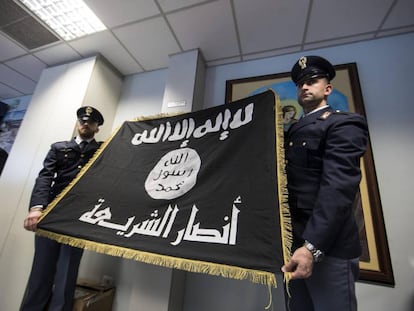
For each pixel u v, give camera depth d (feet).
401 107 4.76
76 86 6.72
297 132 2.93
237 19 5.43
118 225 3.21
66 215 3.53
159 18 5.60
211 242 2.53
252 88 6.02
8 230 5.66
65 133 6.21
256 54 6.42
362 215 4.17
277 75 5.91
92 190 3.82
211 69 6.96
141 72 7.79
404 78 4.98
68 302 4.06
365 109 4.96
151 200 3.40
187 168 3.57
